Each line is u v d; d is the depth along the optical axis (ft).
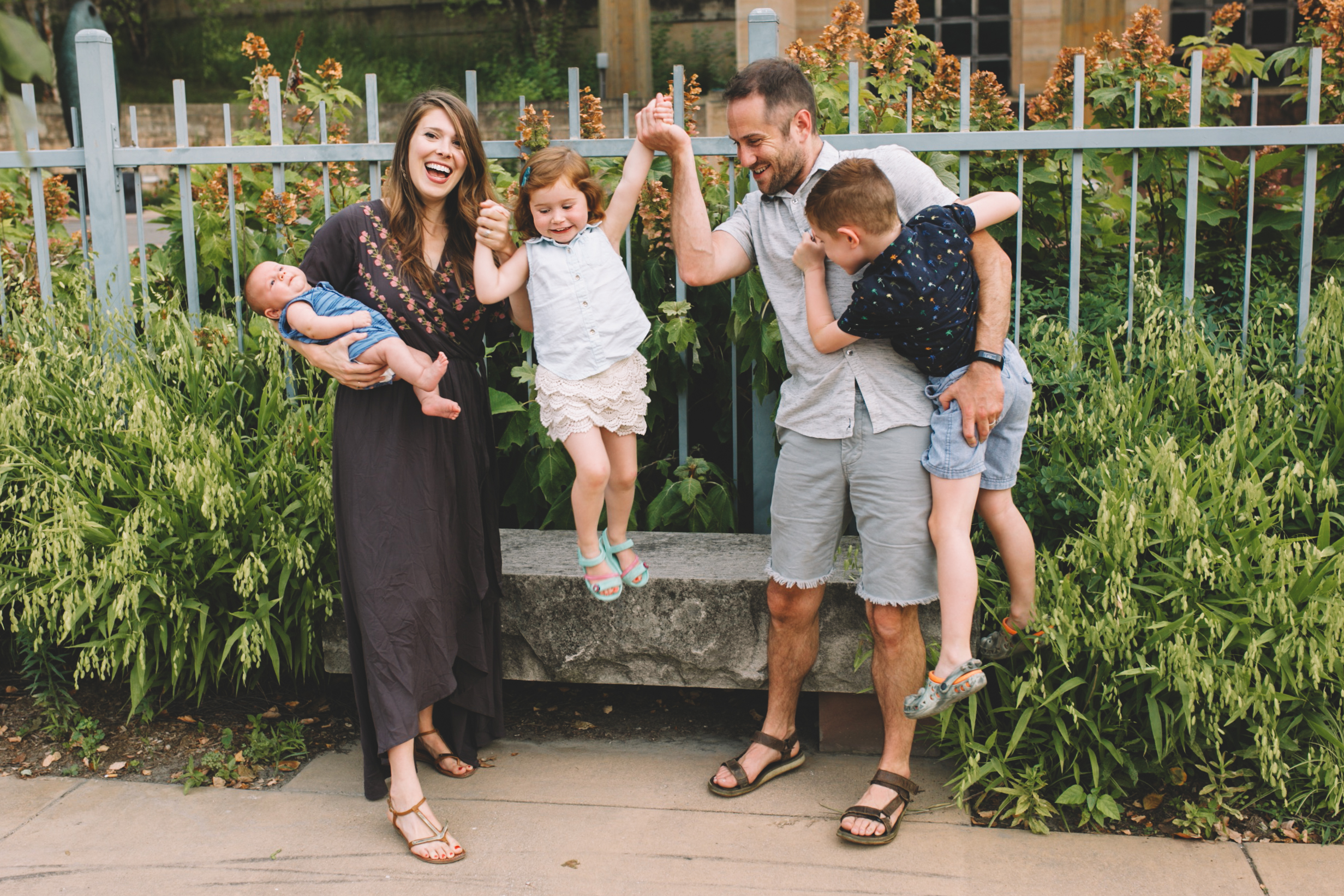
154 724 10.19
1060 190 11.93
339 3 61.82
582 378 8.18
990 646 8.82
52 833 8.49
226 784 9.23
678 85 10.62
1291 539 8.21
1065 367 9.72
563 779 9.29
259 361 10.78
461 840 8.31
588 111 11.43
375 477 8.21
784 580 8.48
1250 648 7.78
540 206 8.04
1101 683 8.38
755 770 8.95
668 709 10.66
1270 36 30.19
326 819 8.65
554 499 11.15
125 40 62.28
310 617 9.89
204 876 7.87
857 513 8.13
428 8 60.03
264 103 13.61
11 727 10.21
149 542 9.44
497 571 9.28
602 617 9.50
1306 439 9.33
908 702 7.73
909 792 8.36
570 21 57.93
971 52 32.24
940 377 7.73
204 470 9.39
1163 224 12.17
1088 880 7.61
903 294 7.21
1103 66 11.92
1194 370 9.27
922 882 7.63
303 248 11.40
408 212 8.39
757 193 8.60
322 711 10.48
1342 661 7.80
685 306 10.46
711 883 7.68
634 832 8.38
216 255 11.98
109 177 11.19
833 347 7.72
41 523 9.68
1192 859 7.82
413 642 8.27
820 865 7.88
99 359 10.64
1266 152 11.34
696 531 11.02
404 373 7.90
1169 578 8.13
